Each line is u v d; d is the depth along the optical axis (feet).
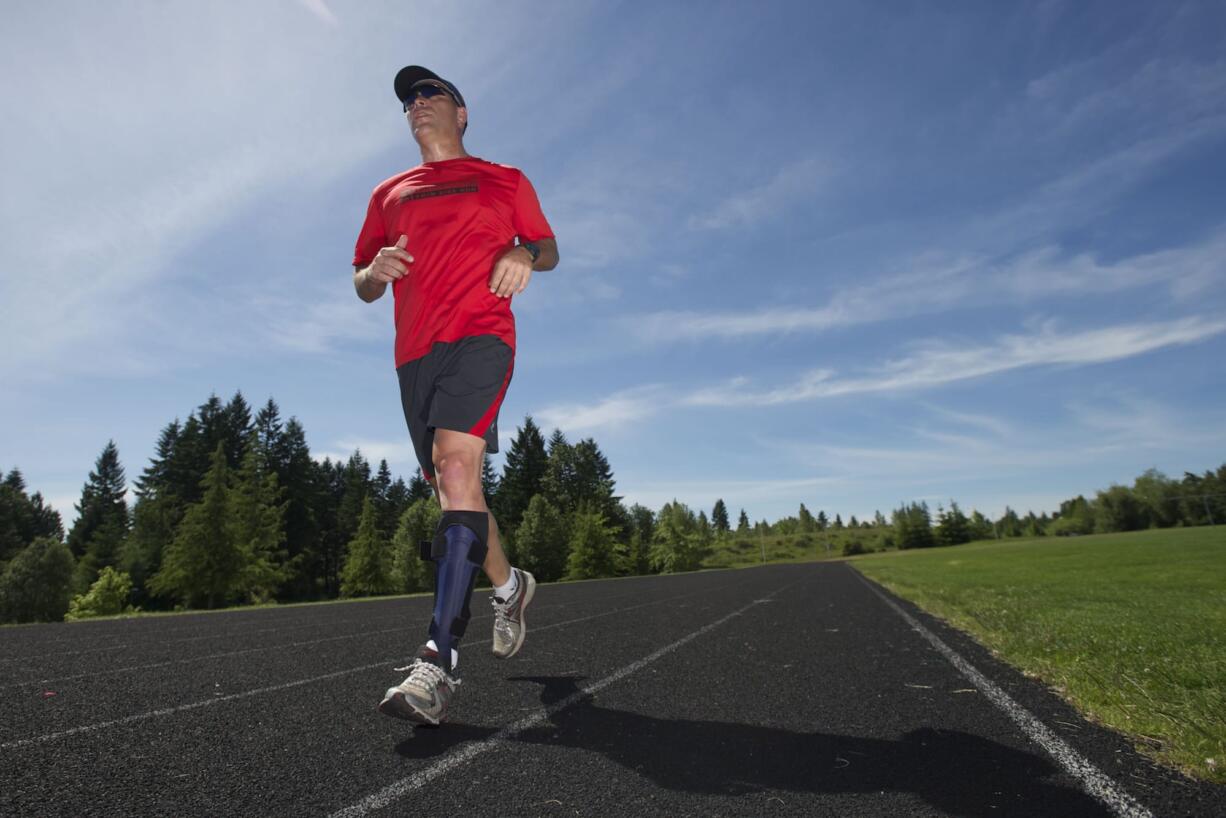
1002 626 15.94
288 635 17.13
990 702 8.40
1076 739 6.61
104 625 23.22
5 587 63.00
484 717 7.41
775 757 5.98
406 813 4.58
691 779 5.36
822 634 16.05
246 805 4.69
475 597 36.91
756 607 25.23
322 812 4.57
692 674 10.34
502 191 7.82
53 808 4.59
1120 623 14.83
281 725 7.01
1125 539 135.64
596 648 13.48
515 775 5.40
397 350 7.56
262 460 168.76
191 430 174.09
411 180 7.86
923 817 4.60
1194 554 55.72
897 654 12.63
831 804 4.84
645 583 61.00
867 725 7.18
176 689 9.12
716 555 412.77
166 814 4.51
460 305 7.16
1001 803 4.88
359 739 6.47
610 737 6.59
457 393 6.88
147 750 6.07
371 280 7.53
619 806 4.75
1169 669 9.49
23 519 203.82
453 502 6.55
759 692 8.95
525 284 6.99
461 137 8.51
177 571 104.22
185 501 161.27
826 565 126.72
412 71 8.25
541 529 157.79
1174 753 6.01
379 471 256.32
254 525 130.52
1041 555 78.43
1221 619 15.15
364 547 144.56
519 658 12.04
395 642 14.94
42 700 8.38
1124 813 4.68
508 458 208.33
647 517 256.93
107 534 151.02
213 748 6.15
